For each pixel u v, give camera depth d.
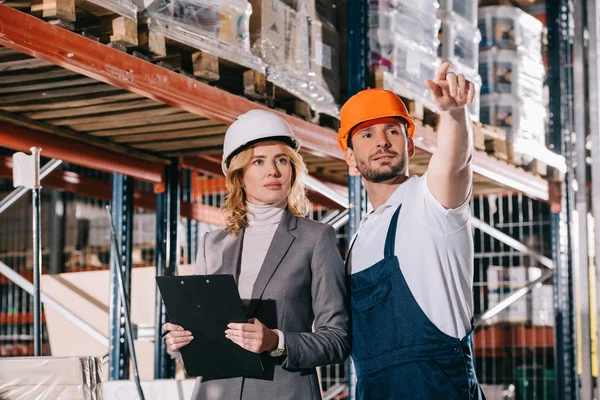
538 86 7.20
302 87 4.85
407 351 2.87
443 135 2.62
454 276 2.85
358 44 5.28
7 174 6.10
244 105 4.43
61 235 9.54
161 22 3.86
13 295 9.65
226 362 2.91
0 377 2.75
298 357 2.88
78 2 3.53
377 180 3.11
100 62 3.53
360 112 3.12
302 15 4.86
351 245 3.19
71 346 6.20
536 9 8.45
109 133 4.99
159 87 3.85
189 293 2.83
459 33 6.21
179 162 5.77
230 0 4.25
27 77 3.89
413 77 5.54
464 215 2.80
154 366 5.68
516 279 8.09
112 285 5.50
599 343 5.82
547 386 8.00
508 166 6.77
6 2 3.34
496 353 8.19
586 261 6.74
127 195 5.59
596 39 5.91
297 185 3.21
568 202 7.49
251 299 3.00
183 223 8.57
